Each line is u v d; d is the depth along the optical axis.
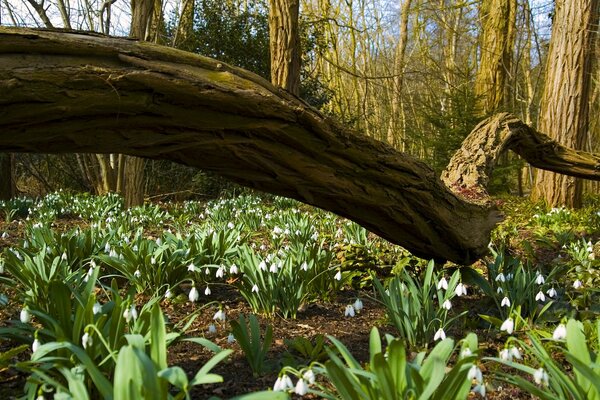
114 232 5.92
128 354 1.63
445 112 13.79
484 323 3.79
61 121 2.34
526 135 6.12
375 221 3.97
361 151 3.36
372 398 1.92
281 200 12.77
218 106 2.65
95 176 18.98
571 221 8.90
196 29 16.94
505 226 8.28
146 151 2.81
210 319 4.02
